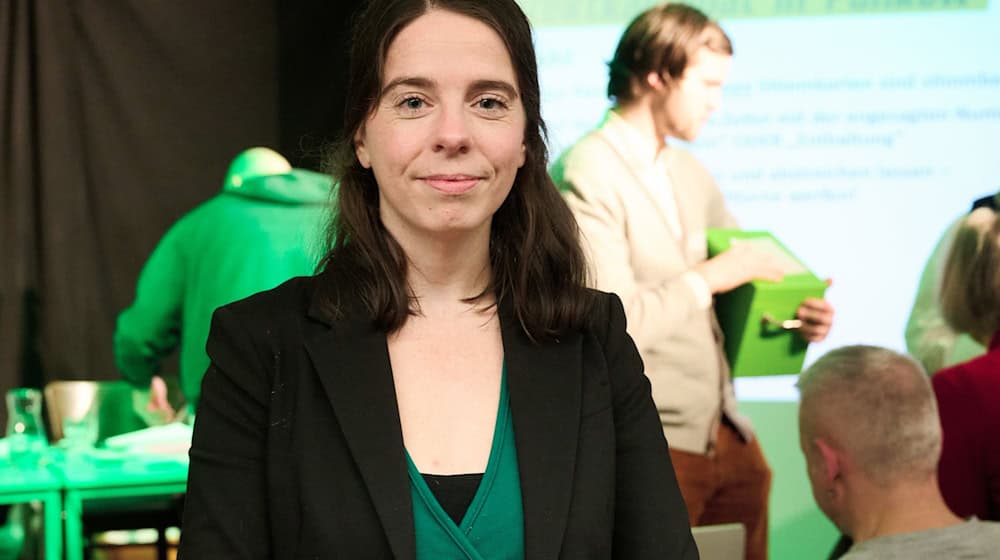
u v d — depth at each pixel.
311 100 3.84
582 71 3.56
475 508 1.11
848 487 2.06
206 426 1.15
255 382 1.15
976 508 3.10
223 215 3.70
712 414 3.54
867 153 3.55
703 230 3.56
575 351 1.21
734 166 3.57
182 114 3.83
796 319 3.54
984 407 3.08
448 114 1.13
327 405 1.13
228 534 1.11
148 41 3.80
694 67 3.54
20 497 2.82
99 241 3.81
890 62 3.54
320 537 1.08
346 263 1.21
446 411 1.15
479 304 1.23
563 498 1.12
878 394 2.04
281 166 3.72
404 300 1.19
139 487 2.91
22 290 3.79
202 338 3.75
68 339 3.81
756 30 3.55
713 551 2.54
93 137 3.81
